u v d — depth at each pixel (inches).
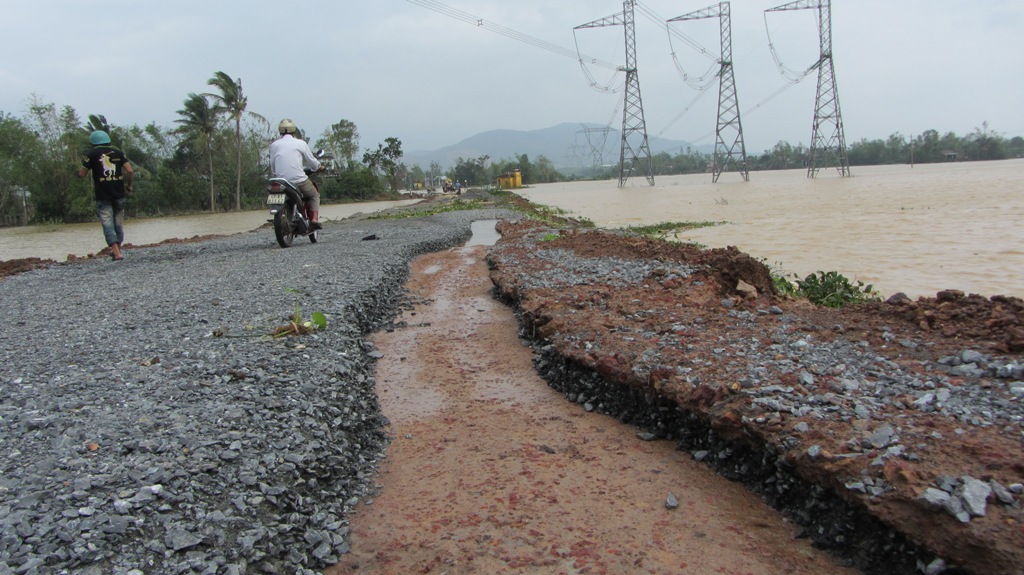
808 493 116.1
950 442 108.0
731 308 218.5
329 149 2893.7
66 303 271.3
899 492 99.1
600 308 229.6
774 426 124.0
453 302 309.4
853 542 106.1
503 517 122.9
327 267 342.0
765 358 158.7
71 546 92.8
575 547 112.8
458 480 138.2
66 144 1804.9
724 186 2459.4
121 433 128.0
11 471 112.7
